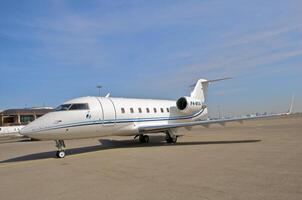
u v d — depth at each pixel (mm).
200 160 11727
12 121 62594
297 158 11367
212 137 24141
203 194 6855
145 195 6996
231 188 7277
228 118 19344
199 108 24750
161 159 12547
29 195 7648
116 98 19344
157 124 21281
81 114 16125
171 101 24172
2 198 7531
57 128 15016
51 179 9531
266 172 8984
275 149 14305
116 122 18062
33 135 14328
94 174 9930
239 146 16297
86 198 7031
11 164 13703
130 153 15297
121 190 7570
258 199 6352
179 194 6938
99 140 26172
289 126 36625
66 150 18578
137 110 19812
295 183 7555
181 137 24969
